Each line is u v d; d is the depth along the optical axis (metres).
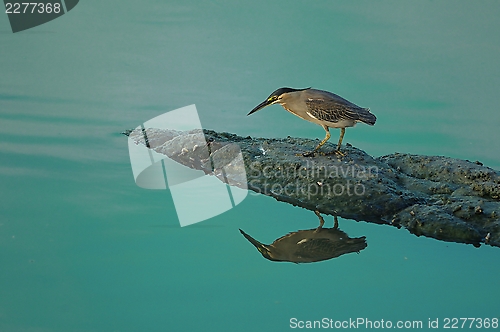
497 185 10.11
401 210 9.76
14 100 13.01
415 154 11.74
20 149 11.33
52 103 13.02
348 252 8.95
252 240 9.17
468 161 11.23
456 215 9.51
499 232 9.12
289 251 8.95
